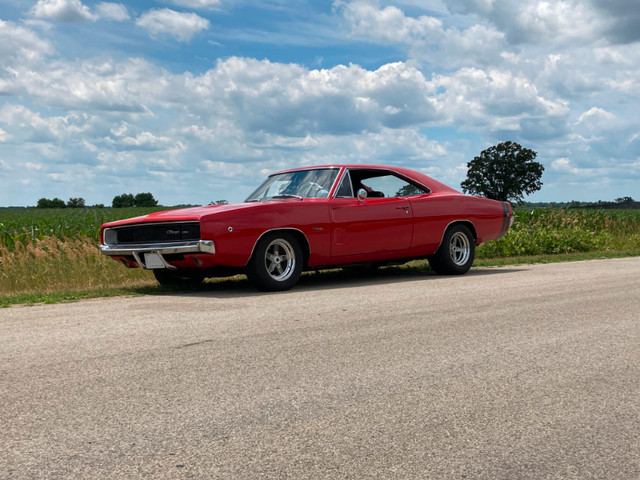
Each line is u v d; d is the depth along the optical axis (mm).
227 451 2391
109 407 2902
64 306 6180
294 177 8156
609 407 2906
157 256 7016
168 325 4949
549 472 2219
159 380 3344
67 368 3604
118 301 6477
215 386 3230
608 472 2221
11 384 3281
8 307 6262
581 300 6113
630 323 4926
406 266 10297
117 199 69000
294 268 7305
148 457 2338
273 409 2871
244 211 6902
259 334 4566
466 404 2945
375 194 8188
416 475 2189
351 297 6531
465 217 8828
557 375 3439
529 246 13961
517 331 4621
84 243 10055
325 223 7465
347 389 3178
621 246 15766
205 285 7969
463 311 5523
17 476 2180
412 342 4266
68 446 2443
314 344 4219
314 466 2258
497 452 2389
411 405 2928
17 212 42000
